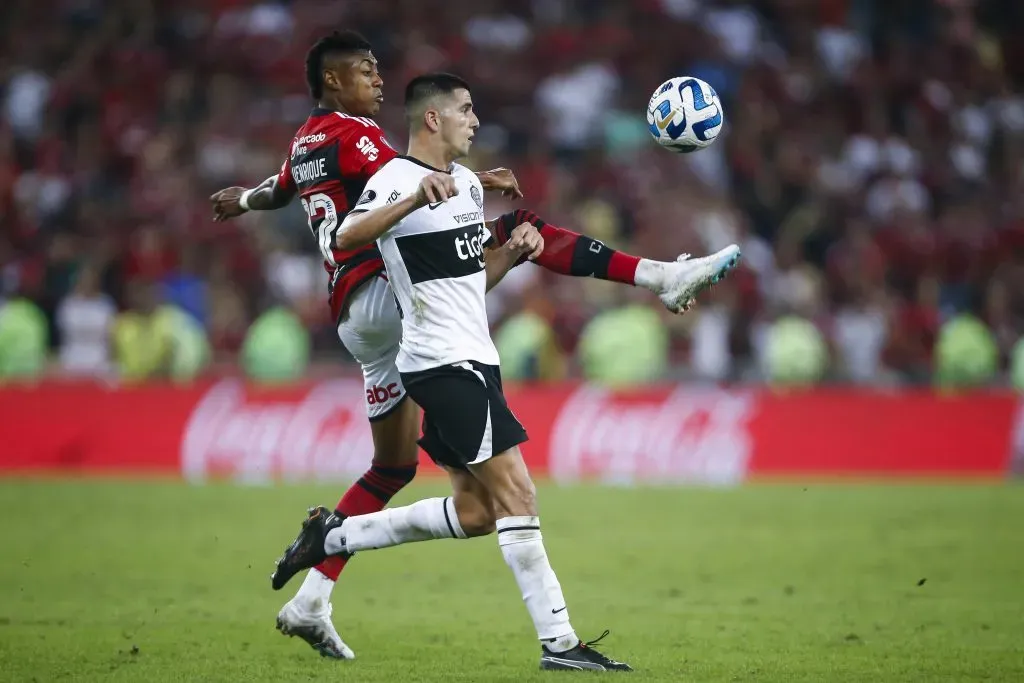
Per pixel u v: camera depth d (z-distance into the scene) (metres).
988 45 86.19
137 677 18.20
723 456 48.91
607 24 81.06
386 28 78.88
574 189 71.38
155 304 55.16
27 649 20.31
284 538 33.66
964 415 49.44
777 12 84.94
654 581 27.61
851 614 23.70
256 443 49.16
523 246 19.17
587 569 29.22
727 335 58.16
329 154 20.05
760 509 40.06
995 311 61.66
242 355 59.69
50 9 80.19
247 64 77.31
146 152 71.50
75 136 74.19
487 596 26.03
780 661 19.36
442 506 19.36
